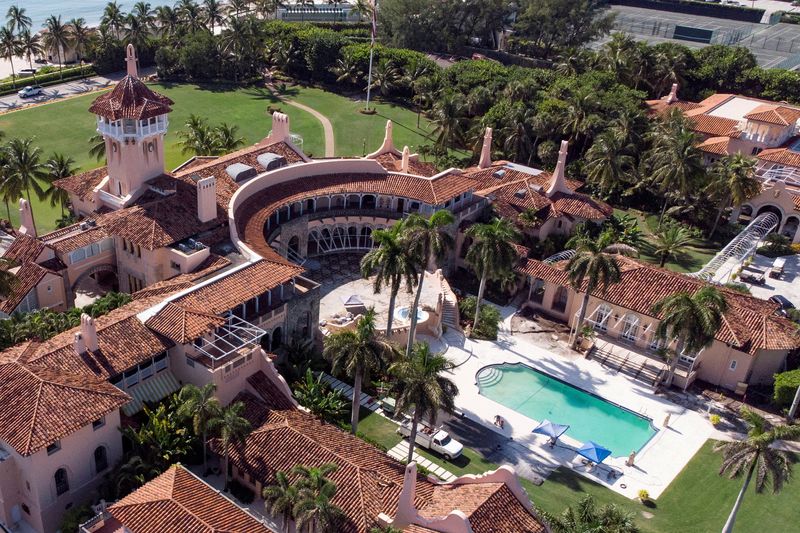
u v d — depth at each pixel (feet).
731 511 175.94
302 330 220.23
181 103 449.06
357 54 486.38
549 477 186.80
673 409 217.77
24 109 423.23
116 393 160.86
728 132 369.50
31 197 314.96
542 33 561.84
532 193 302.04
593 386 225.15
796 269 296.51
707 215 321.93
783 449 201.16
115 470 162.71
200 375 178.81
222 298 193.06
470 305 253.65
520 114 359.25
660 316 232.94
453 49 559.38
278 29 521.24
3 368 159.84
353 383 214.28
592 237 296.51
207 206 229.04
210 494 151.84
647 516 175.94
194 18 523.29
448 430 200.34
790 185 328.49
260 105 458.50
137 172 241.14
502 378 225.56
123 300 207.00
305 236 268.62
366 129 428.97
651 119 380.17
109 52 491.72
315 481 146.51
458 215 274.77
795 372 218.38
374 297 253.44
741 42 655.35
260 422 176.65
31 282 215.92
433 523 142.92
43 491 152.76
